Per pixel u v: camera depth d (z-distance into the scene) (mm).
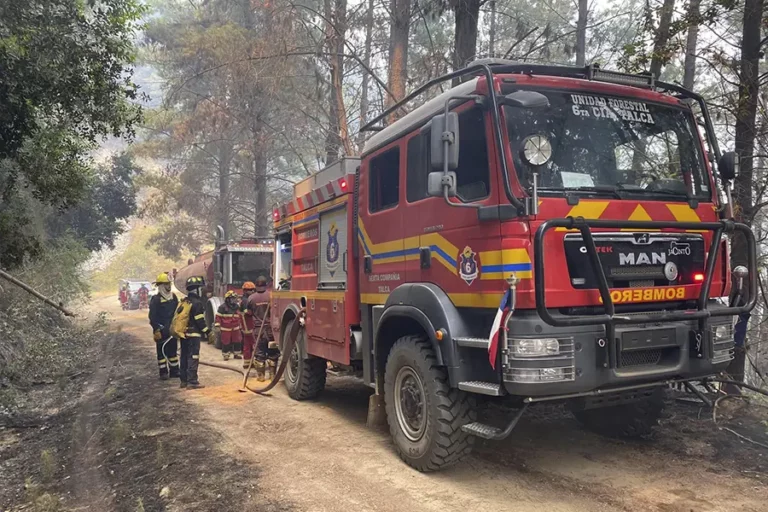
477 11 12141
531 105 4031
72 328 16359
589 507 4035
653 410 5234
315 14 16031
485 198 4242
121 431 6301
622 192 4352
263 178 25609
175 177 28359
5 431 7008
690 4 8227
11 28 7691
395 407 5188
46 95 8523
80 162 10945
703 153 4957
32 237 10727
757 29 7578
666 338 4234
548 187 4137
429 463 4668
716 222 4555
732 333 4688
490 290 4137
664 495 4168
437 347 4520
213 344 15531
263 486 4660
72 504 4656
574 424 6086
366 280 6055
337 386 9016
